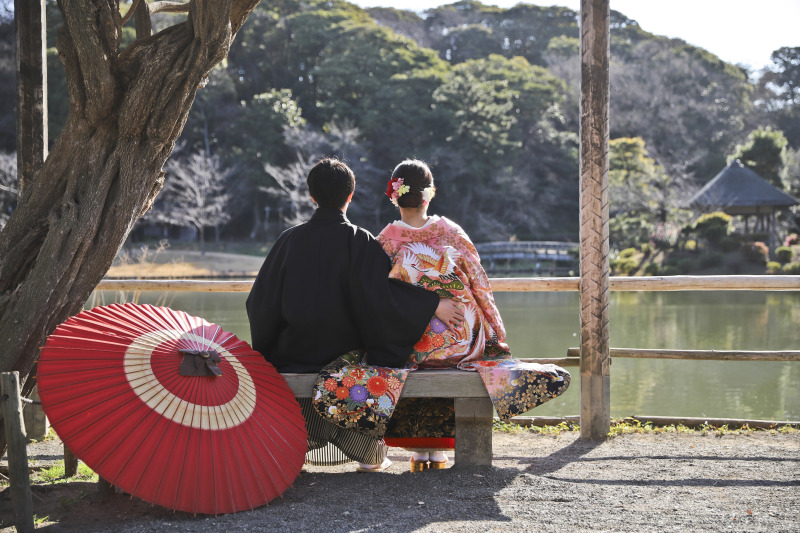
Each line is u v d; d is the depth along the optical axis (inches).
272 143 1515.7
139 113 103.9
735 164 1256.2
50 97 1188.5
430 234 108.9
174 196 1439.5
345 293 103.6
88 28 101.2
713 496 99.1
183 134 1504.7
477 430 105.9
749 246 1108.5
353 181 109.0
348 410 98.1
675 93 1925.4
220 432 88.8
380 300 100.7
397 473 107.3
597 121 136.1
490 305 109.8
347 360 104.1
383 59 1696.6
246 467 89.0
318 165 108.0
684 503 95.1
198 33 105.5
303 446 97.3
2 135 1223.5
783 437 143.3
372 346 104.2
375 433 98.6
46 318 100.3
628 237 1290.6
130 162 105.0
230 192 1478.8
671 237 1206.9
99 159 105.3
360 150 1480.1
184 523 83.0
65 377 84.8
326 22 1809.8
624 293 770.8
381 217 1542.8
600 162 137.7
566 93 1905.8
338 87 1683.1
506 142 1514.5
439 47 2394.2
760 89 2153.1
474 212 1563.7
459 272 108.3
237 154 1505.9
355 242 104.0
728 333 438.6
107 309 96.2
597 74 135.0
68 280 101.7
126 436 82.7
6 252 104.3
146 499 80.4
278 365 107.3
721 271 1066.7
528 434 150.6
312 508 89.0
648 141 1688.0
